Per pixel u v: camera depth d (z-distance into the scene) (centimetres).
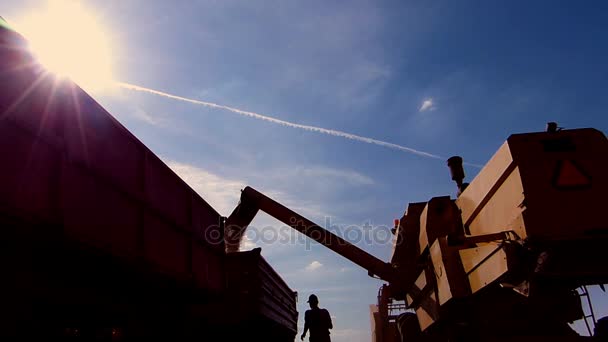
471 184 832
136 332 750
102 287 668
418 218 1068
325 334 1108
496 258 675
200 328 1123
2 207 427
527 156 647
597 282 641
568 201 622
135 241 679
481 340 746
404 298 1177
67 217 517
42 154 498
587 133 652
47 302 521
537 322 708
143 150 727
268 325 1442
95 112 597
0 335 430
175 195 857
